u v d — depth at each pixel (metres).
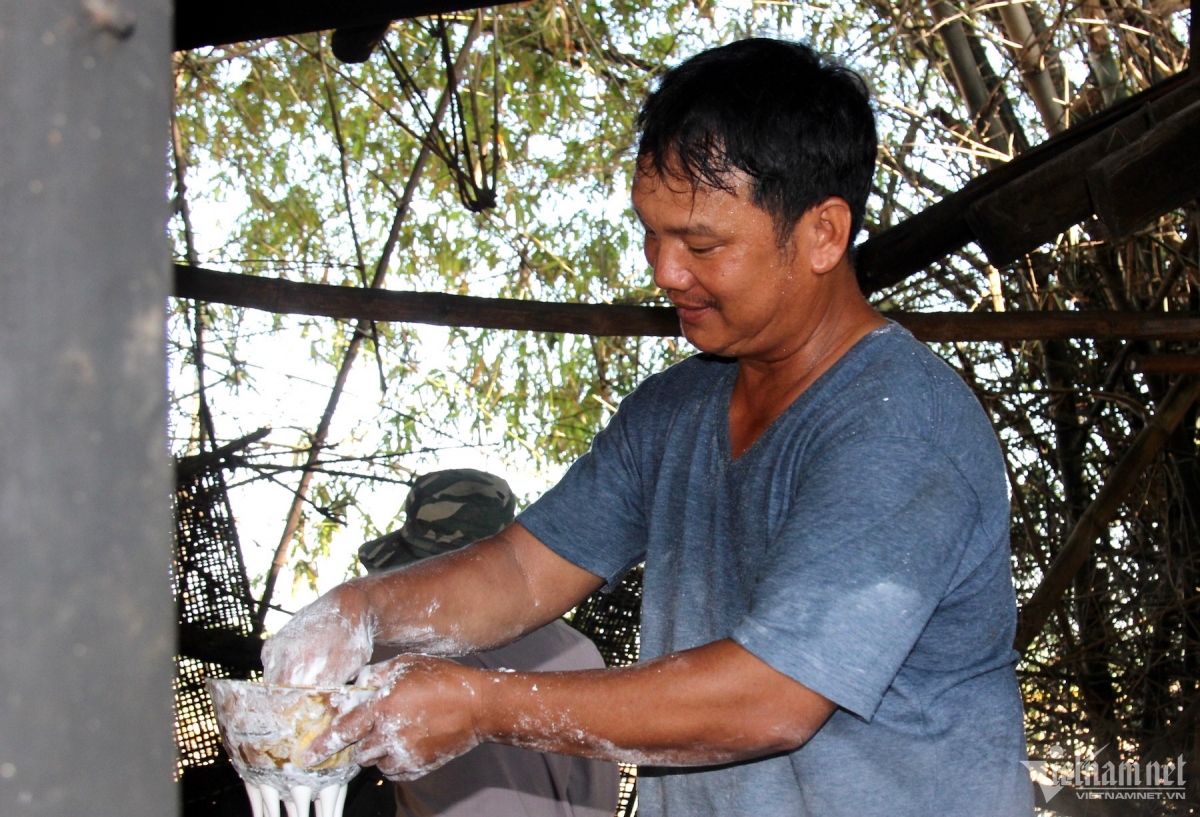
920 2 5.64
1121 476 4.31
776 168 1.46
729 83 1.47
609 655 3.68
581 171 6.75
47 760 0.59
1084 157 2.79
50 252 0.59
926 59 6.00
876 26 5.70
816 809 1.54
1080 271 5.16
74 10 0.59
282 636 1.68
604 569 1.89
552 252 6.70
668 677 1.40
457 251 6.92
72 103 0.59
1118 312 3.36
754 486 1.60
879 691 1.37
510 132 6.85
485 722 1.44
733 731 1.38
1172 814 4.16
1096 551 5.02
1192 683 4.73
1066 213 2.86
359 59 3.19
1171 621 4.84
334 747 1.43
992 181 3.05
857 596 1.38
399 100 6.76
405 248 6.94
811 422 1.55
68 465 0.59
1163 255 5.04
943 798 1.53
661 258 1.54
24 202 0.58
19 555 0.58
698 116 1.46
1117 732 4.59
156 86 0.63
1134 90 5.25
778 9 6.06
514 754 2.77
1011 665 1.64
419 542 3.21
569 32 6.40
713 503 1.68
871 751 1.53
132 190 0.62
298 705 1.41
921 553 1.41
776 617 1.38
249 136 6.85
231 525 3.75
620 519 1.87
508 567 1.86
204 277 3.32
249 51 6.45
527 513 1.91
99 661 0.61
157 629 0.64
